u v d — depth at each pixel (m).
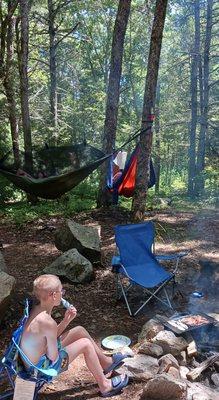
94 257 6.08
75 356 3.04
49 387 3.23
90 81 27.44
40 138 16.16
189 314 4.10
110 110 9.88
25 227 8.80
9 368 2.74
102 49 24.61
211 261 5.88
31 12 15.03
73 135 18.64
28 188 7.67
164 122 22.11
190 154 19.16
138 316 4.52
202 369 3.29
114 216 9.52
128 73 24.67
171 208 11.76
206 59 18.27
